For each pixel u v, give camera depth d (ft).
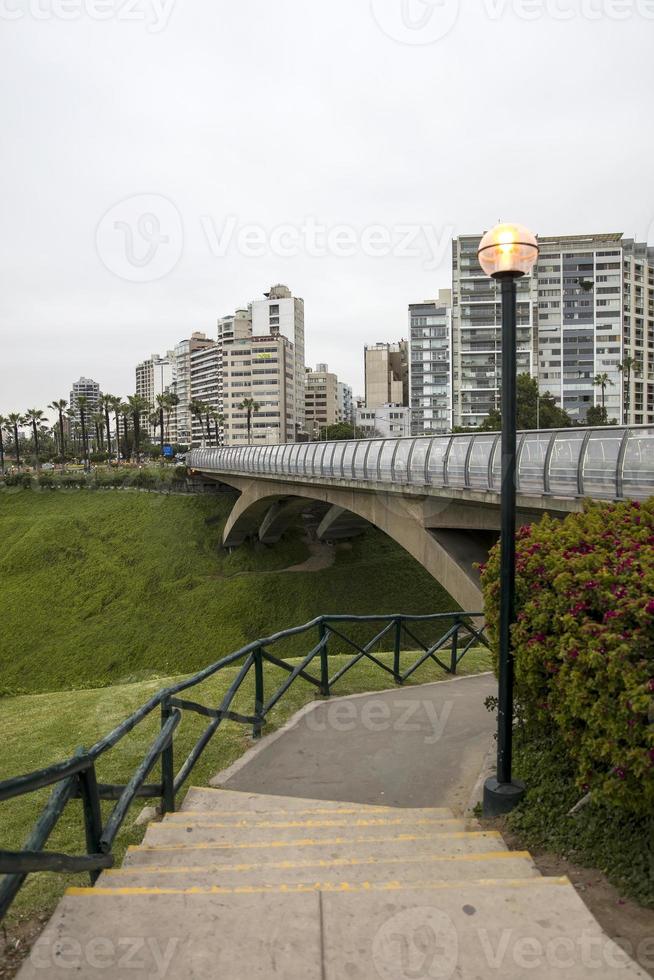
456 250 268.82
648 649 10.49
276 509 139.33
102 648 115.24
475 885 9.52
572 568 13.07
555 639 12.71
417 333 303.27
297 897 9.25
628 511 16.83
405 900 9.12
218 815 15.12
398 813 15.34
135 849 12.42
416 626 105.60
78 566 150.51
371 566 134.92
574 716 11.78
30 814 16.52
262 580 131.13
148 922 8.72
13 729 25.21
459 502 57.06
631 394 272.72
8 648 121.29
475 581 54.70
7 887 8.39
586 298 267.39
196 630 116.88
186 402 482.69
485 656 37.76
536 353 268.41
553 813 12.97
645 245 307.99
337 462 81.66
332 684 27.22
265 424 345.72
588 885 10.53
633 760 9.99
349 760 19.52
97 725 24.75
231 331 390.83
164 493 191.31
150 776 18.39
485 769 17.66
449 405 291.99
